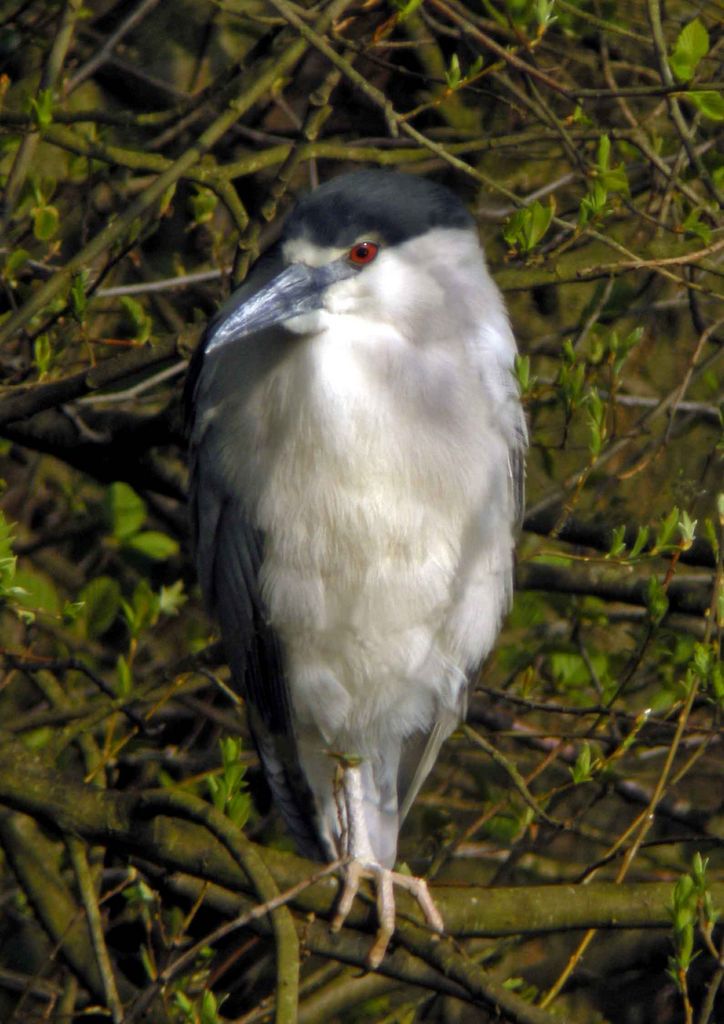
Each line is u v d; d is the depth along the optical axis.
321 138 10.29
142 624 7.49
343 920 5.93
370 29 9.70
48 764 6.46
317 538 6.97
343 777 5.73
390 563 7.01
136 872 7.07
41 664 7.41
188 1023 5.61
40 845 7.52
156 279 9.48
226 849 5.79
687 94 6.57
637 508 10.09
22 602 6.93
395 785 7.52
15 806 6.18
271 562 7.06
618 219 9.74
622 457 10.03
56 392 7.18
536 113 7.05
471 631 7.26
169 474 8.32
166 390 9.48
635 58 9.80
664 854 10.14
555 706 7.38
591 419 6.91
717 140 8.88
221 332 6.60
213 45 10.81
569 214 9.59
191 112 8.19
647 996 9.62
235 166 7.73
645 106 9.79
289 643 7.20
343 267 6.83
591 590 8.47
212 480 7.15
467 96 10.06
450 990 5.77
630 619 9.27
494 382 7.07
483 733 9.62
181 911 7.36
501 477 7.13
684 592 8.32
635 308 9.12
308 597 7.06
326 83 7.17
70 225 9.48
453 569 7.10
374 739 7.41
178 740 9.87
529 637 9.30
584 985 8.89
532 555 7.23
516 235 6.64
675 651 8.23
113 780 7.93
